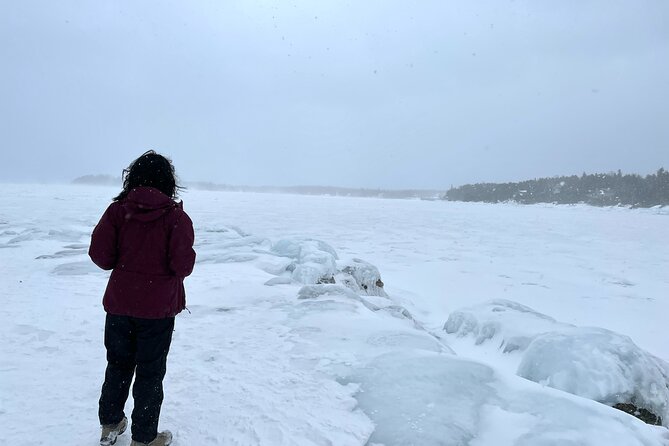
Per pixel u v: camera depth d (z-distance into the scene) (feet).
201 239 56.75
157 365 8.78
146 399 8.66
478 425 10.16
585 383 14.61
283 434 9.87
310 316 19.60
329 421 10.41
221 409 11.02
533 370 16.20
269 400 11.46
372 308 24.57
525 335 20.71
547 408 10.57
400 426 10.06
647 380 14.67
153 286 8.49
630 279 65.67
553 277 64.95
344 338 16.28
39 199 182.09
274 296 24.39
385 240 97.45
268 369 13.64
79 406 11.27
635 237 124.88
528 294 54.39
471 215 202.80
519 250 91.97
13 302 23.00
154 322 8.58
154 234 8.53
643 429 9.87
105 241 8.46
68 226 71.92
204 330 18.15
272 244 48.80
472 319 25.13
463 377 12.12
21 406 11.21
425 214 196.13
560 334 16.93
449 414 10.44
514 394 11.36
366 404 11.12
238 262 39.34
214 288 26.99
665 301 52.85
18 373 13.51
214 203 222.69
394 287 51.98
